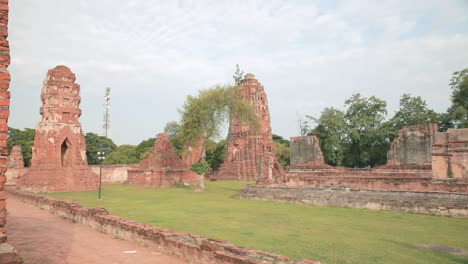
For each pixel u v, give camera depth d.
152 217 17.69
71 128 38.09
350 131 52.75
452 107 45.66
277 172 48.81
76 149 38.03
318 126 55.19
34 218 17.52
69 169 36.41
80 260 9.80
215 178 59.09
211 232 13.83
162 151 44.41
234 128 61.62
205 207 21.92
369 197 21.38
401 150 32.56
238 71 63.28
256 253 8.29
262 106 61.09
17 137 67.19
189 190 36.50
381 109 52.22
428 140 31.22
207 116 38.81
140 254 10.38
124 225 12.48
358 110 53.56
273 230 14.31
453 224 15.78
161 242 10.66
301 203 23.84
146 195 30.61
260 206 22.48
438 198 18.86
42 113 37.69
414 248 11.41
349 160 53.97
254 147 58.62
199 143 42.12
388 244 11.91
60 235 13.24
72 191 35.25
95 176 38.22
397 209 19.84
